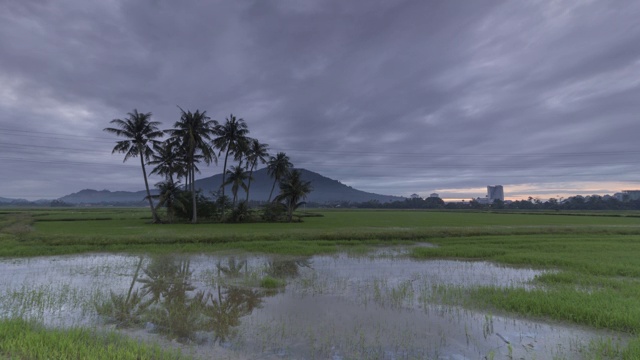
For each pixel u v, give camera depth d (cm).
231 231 2933
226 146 5231
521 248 2152
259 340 730
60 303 982
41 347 576
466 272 1488
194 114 4741
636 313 809
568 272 1409
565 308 880
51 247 2020
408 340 735
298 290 1164
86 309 931
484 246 2244
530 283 1273
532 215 7469
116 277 1342
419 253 1930
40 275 1366
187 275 1395
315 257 1877
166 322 840
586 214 8144
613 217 6469
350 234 2705
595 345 694
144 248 2080
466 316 888
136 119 4475
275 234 2631
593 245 2262
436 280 1328
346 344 711
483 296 1056
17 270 1463
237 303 1009
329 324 830
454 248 2116
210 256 1858
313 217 6319
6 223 3903
